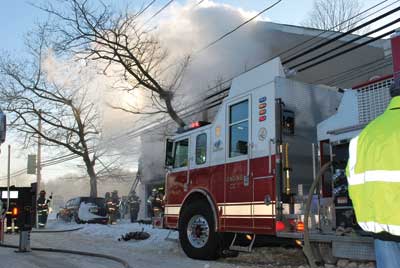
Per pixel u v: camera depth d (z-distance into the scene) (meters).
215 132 8.16
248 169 7.20
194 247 8.17
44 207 18.05
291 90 7.16
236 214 7.31
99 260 8.09
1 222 10.91
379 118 2.26
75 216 21.27
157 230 13.01
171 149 9.36
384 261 2.15
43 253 9.09
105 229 14.99
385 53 15.62
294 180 6.84
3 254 8.86
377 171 2.07
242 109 7.63
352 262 5.73
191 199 8.59
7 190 11.15
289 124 6.98
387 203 2.03
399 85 2.26
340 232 5.66
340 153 5.95
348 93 5.98
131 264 7.56
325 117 7.45
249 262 7.69
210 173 8.09
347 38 16.88
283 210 6.57
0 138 7.24
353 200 2.23
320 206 6.07
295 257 7.82
